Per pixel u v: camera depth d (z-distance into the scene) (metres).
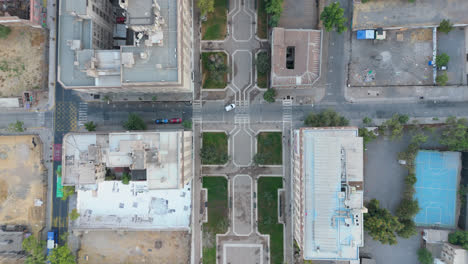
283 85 83.06
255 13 89.12
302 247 73.81
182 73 71.38
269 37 88.81
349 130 74.06
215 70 86.44
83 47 73.19
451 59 86.81
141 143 68.50
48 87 90.56
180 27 69.25
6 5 84.56
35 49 90.06
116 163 70.25
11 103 89.12
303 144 74.06
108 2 84.25
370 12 86.75
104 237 89.50
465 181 84.38
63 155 73.69
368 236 88.00
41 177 89.94
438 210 86.69
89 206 85.12
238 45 89.69
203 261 89.56
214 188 90.06
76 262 88.56
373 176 88.62
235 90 89.94
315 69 83.06
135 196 84.69
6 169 90.50
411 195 85.19
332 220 72.81
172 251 89.06
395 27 85.62
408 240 87.62
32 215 89.94
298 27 88.31
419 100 87.25
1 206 90.31
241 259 89.56
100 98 89.81
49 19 90.12
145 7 65.94
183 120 89.88
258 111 89.81
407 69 87.44
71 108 90.56
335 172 72.38
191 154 87.88
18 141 90.31
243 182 89.75
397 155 87.50
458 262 79.00
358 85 88.44
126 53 66.94
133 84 69.12
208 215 89.88
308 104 89.25
